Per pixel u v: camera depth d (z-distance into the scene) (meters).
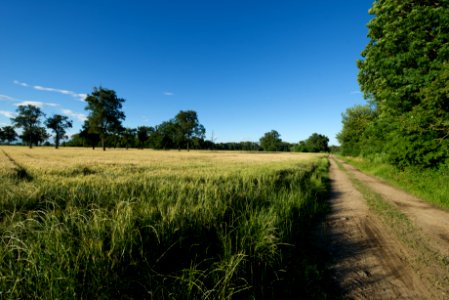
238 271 3.05
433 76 10.98
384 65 13.38
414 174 12.77
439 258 4.38
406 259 4.34
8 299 2.10
